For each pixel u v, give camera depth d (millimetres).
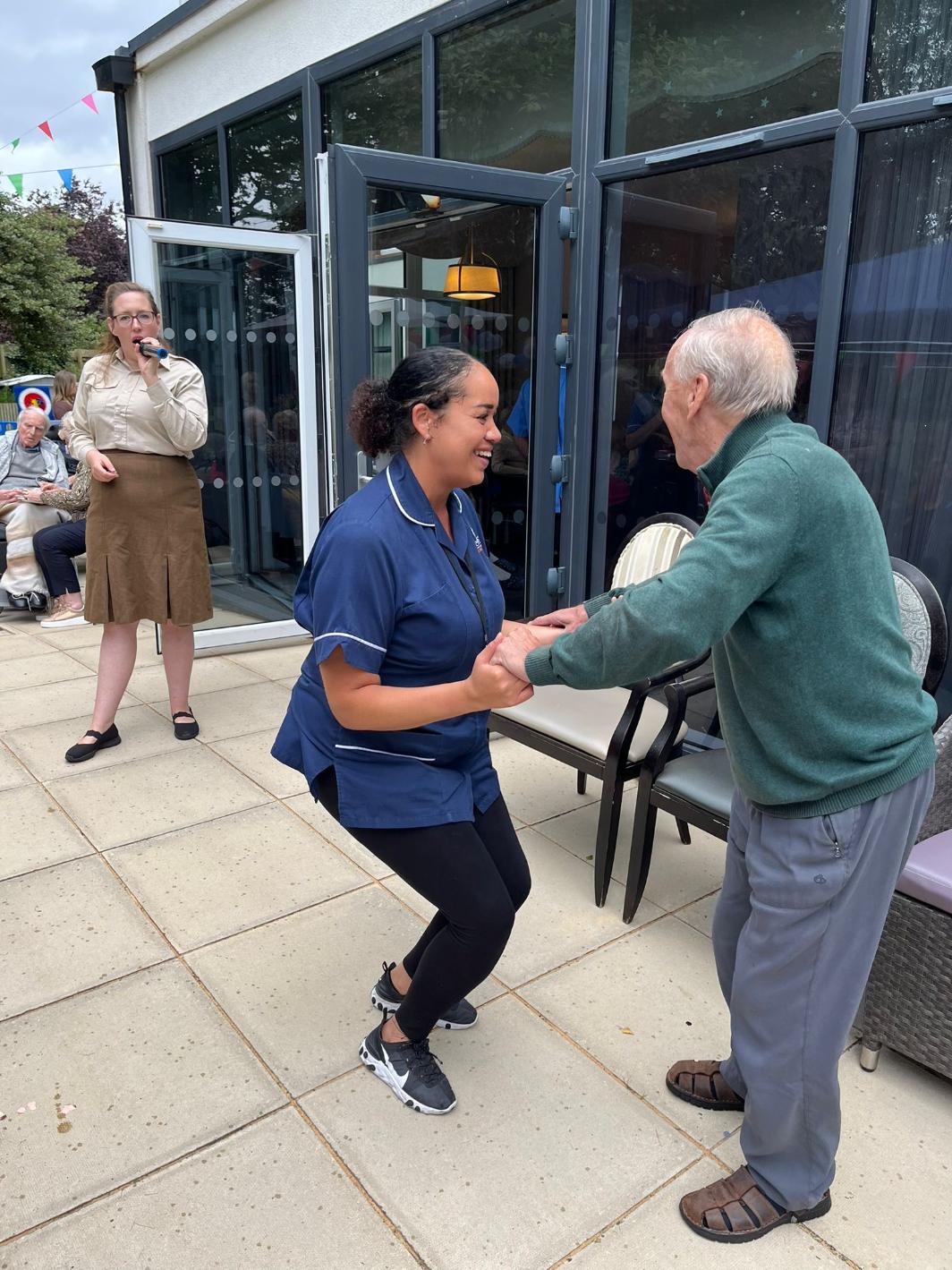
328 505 3650
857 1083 1952
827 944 1426
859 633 1334
